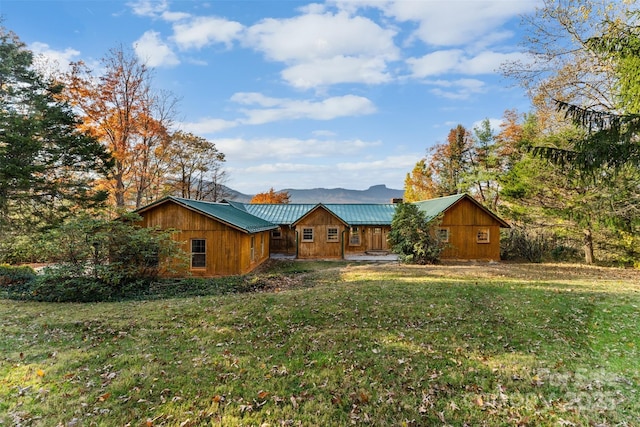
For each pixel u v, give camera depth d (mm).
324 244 23594
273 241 26344
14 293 11469
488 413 4082
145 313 8508
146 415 4020
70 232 11266
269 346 6316
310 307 8766
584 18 13602
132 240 12195
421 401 4375
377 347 6219
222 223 15867
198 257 15992
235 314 8266
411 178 41875
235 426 3832
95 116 23141
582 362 5520
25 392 4457
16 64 15812
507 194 21438
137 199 26078
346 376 5070
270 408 4207
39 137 16219
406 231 20203
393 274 15133
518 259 22297
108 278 11242
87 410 4094
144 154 25797
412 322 7652
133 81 24359
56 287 10773
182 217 15977
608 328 7109
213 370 5250
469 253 21812
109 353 5879
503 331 7008
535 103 17203
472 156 38594
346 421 3945
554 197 19547
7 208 15414
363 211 27391
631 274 15289
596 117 7832
